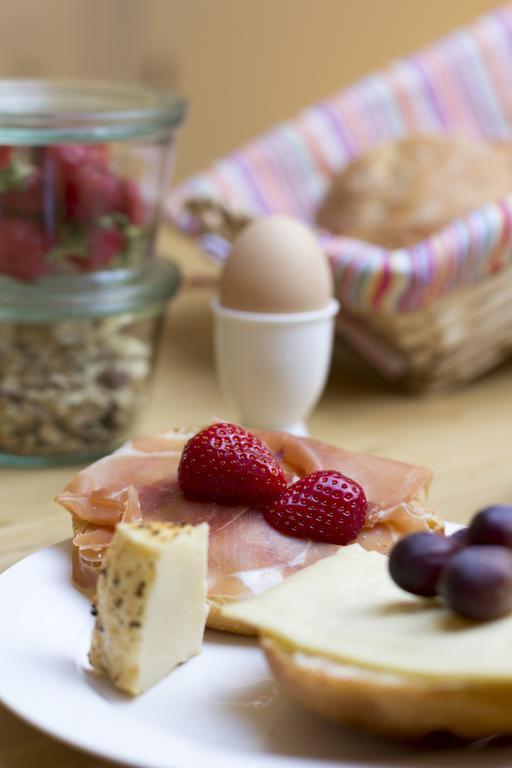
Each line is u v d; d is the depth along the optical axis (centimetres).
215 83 129
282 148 92
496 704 41
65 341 66
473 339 75
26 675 46
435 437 71
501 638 43
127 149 65
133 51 125
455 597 43
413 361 74
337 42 133
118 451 56
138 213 66
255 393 66
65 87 72
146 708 45
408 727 42
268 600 45
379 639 43
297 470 55
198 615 47
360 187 80
